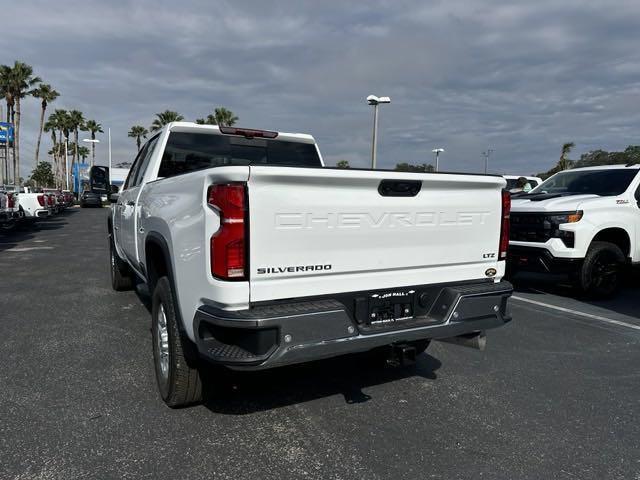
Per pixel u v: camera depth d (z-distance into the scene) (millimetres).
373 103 21406
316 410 3475
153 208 3779
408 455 2902
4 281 8031
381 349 3969
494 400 3695
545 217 7043
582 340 5219
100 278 8328
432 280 3385
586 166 8734
